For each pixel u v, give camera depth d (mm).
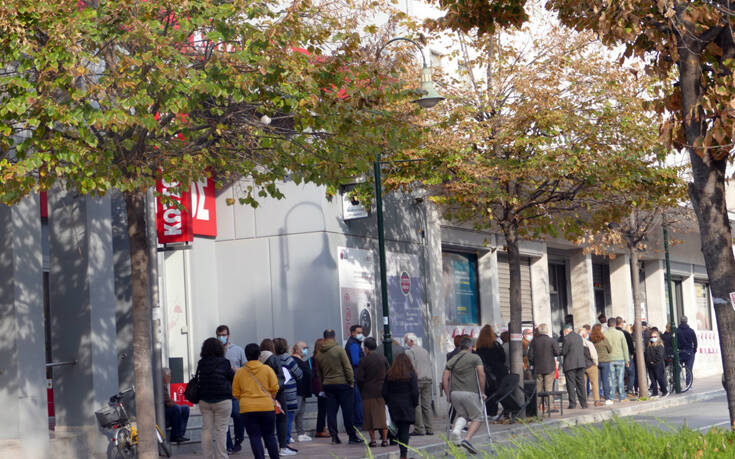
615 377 25797
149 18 11711
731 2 10578
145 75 11711
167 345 20828
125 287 19109
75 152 11352
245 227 22297
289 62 12305
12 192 11734
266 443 13961
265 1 13188
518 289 20953
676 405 26156
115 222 19297
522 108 19875
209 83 11805
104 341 16094
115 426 15203
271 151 13648
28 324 14602
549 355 22859
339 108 12859
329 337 17984
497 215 21797
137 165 12023
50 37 11359
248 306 22203
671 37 10586
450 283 27078
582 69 20234
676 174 21094
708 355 44344
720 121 9992
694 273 43781
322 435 19656
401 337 24250
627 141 20141
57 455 15016
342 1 13977
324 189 21906
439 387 25453
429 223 25781
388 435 17844
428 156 19734
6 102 11359
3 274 14469
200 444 17641
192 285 21281
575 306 33969
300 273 21844
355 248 22844
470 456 8883
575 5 11492
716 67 10688
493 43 21016
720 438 8555
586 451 8039
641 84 20234
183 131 12258
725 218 10375
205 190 21812
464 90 21047
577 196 20969
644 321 29812
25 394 14422
